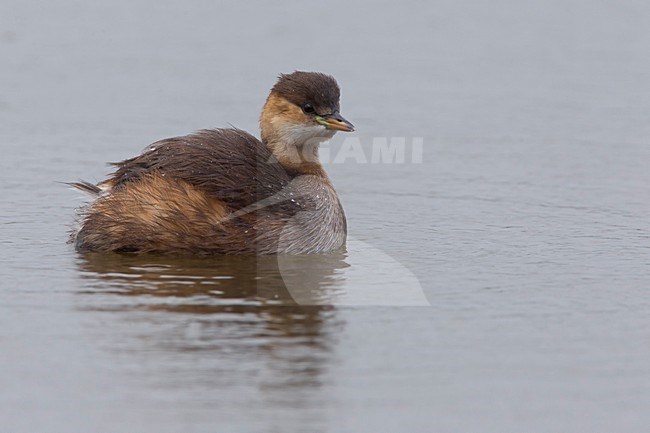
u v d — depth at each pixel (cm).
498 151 2128
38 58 2717
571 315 1266
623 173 1984
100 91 2478
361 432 978
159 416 998
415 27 3117
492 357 1141
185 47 2852
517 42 3005
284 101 1617
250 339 1173
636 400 1054
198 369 1095
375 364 1116
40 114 2306
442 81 2638
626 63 2806
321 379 1079
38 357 1124
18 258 1462
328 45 2914
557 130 2264
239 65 2702
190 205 1466
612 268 1452
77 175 1909
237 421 990
